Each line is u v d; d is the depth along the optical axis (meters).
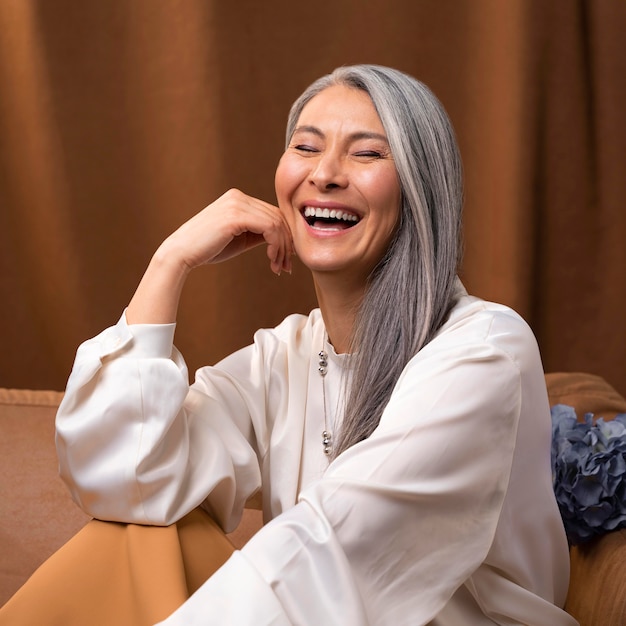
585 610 1.44
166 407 1.33
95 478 1.31
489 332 1.27
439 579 1.19
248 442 1.49
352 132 1.35
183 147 2.94
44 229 3.02
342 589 1.08
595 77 2.78
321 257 1.38
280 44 2.87
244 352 1.62
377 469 1.15
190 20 2.84
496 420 1.22
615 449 1.47
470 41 2.81
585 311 2.96
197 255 1.42
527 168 2.79
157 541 1.27
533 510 1.32
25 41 2.88
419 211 1.33
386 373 1.34
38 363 3.13
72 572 1.25
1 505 1.85
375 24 2.84
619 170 2.84
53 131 2.94
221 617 1.05
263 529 1.12
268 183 2.97
